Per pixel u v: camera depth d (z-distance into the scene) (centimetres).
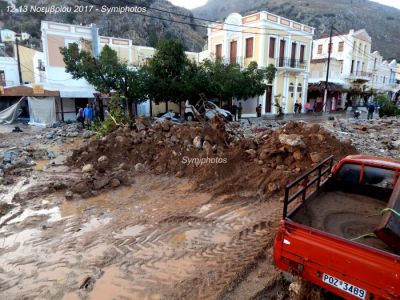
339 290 265
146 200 639
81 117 1748
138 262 409
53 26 2248
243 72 2052
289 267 300
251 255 421
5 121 2059
